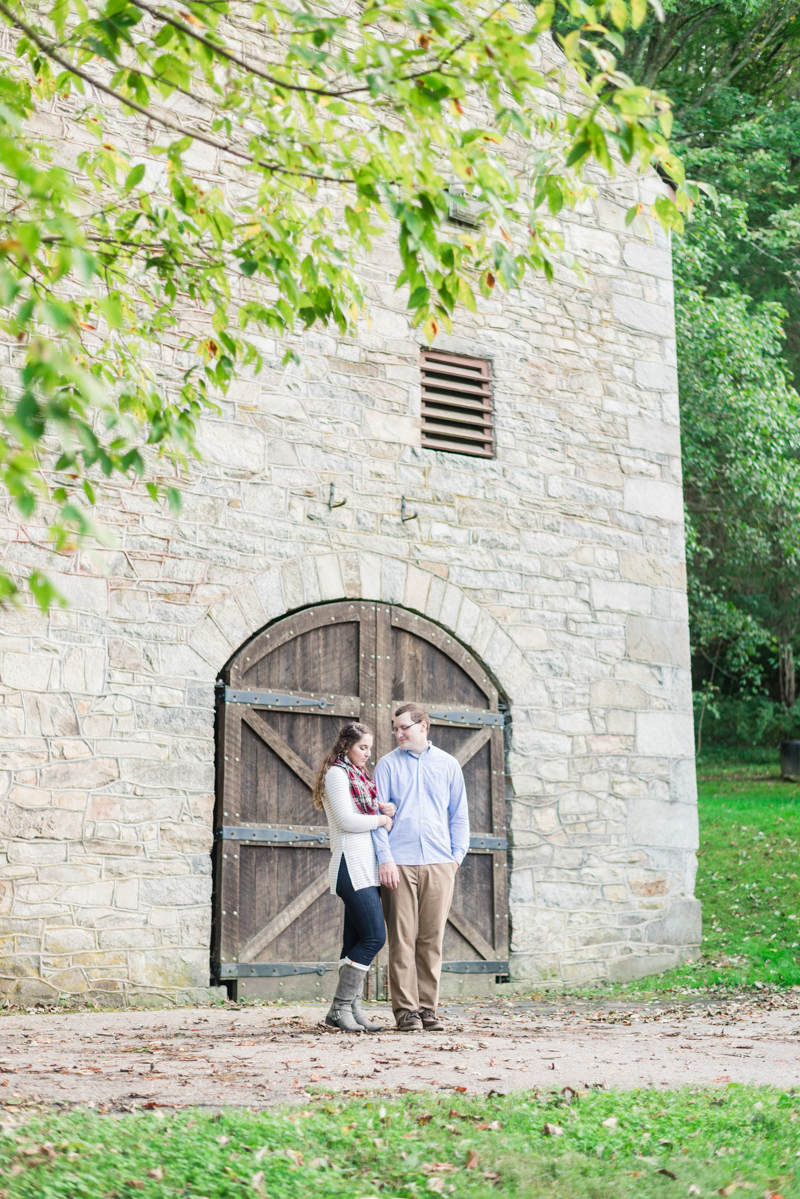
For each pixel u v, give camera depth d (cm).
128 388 415
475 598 912
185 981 735
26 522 725
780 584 1858
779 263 1777
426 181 359
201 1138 317
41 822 702
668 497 1040
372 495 873
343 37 859
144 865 733
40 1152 298
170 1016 649
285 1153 310
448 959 851
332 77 838
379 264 903
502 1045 545
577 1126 357
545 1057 507
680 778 996
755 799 1684
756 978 888
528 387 971
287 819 798
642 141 331
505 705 918
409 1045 526
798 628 1941
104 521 752
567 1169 316
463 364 946
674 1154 337
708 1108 392
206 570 789
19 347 725
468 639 902
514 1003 806
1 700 701
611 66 324
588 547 980
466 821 624
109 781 729
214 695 786
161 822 744
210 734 775
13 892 687
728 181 1770
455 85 347
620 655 981
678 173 359
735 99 1912
